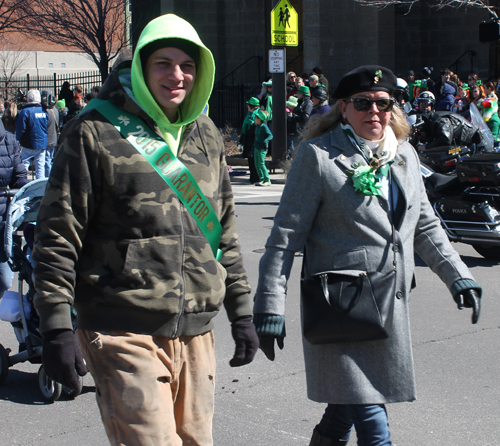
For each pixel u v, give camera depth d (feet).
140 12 85.51
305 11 69.51
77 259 7.87
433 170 29.01
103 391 7.93
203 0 80.69
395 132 10.07
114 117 7.95
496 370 15.94
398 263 9.39
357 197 9.29
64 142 7.84
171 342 8.11
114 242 7.89
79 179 7.73
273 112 50.39
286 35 49.52
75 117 8.08
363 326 9.00
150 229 7.93
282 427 13.19
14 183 20.04
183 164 8.19
